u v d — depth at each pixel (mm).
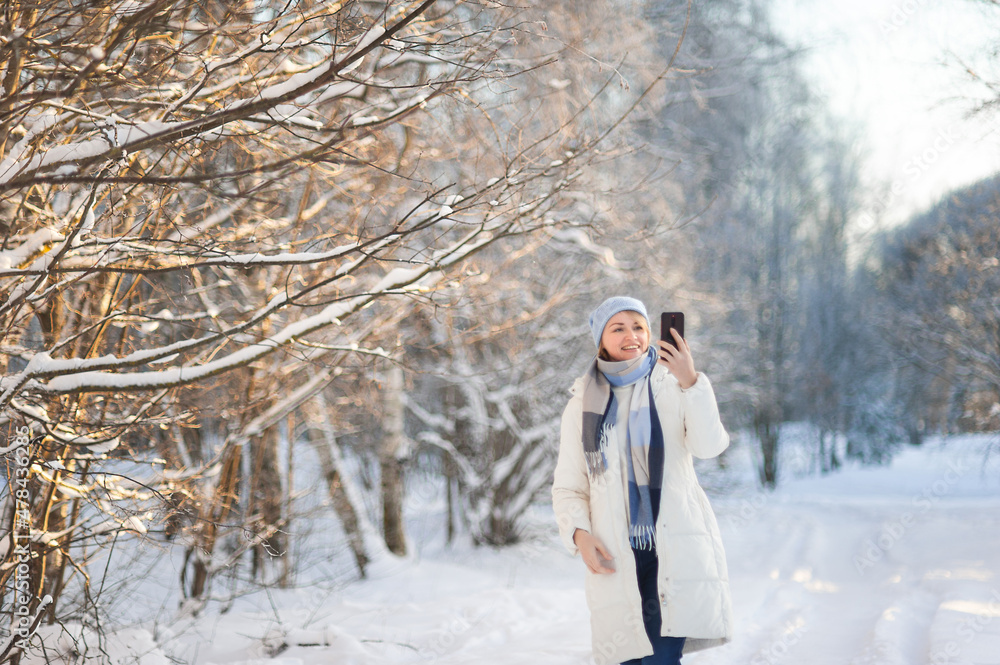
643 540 2707
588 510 2896
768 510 19828
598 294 12984
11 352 4000
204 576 6906
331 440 10789
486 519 13766
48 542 3943
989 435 19781
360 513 10844
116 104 3418
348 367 6746
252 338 5711
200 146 3635
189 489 5164
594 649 2777
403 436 12383
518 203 4441
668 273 12445
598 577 2785
